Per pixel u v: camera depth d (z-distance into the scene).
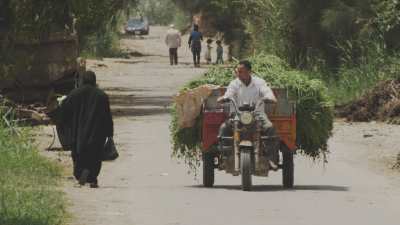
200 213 30.97
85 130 37.59
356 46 80.62
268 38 94.50
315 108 38.84
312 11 84.69
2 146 42.62
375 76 73.31
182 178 41.47
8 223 26.56
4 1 63.91
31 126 55.00
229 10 122.75
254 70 39.31
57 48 66.31
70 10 66.44
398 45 77.00
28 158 41.56
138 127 61.47
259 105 37.38
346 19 80.12
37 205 29.97
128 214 30.55
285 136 37.97
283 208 32.28
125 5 93.38
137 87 101.06
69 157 46.47
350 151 51.16
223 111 38.03
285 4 88.94
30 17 64.88
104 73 125.50
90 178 37.72
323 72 83.75
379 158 48.75
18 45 64.75
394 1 74.06
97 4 81.88
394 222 29.53
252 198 34.84
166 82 108.69
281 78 38.72
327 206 32.88
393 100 64.25
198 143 39.62
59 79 66.38
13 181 36.16
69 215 29.75
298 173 43.56
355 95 72.62
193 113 38.81
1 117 49.06
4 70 64.25
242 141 36.94
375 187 38.66
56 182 38.12
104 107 37.88
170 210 31.61
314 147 39.62
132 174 42.41
